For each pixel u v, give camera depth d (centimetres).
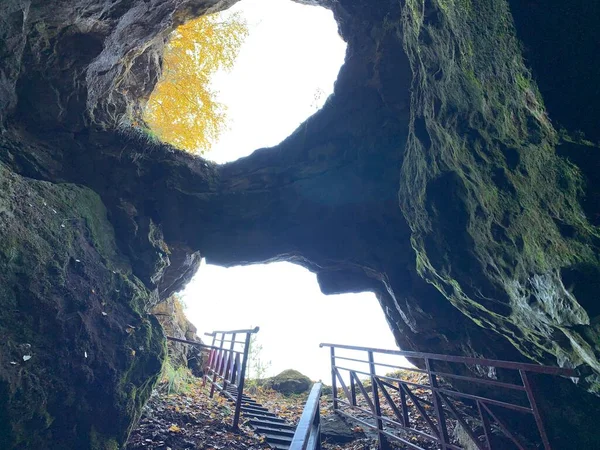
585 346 346
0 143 524
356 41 606
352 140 669
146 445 492
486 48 286
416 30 407
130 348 489
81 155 630
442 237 496
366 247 700
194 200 710
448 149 420
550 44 237
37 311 403
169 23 636
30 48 507
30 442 366
